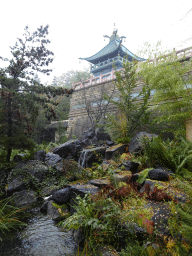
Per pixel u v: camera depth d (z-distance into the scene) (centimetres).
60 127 1814
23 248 317
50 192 629
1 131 712
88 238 325
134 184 437
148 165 548
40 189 638
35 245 327
